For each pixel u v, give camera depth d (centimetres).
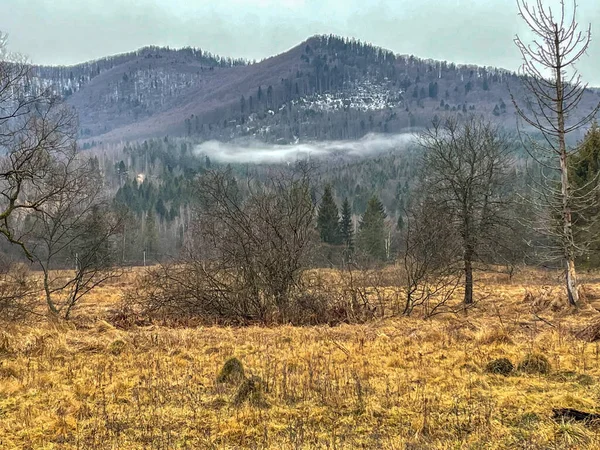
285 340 1192
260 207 1756
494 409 659
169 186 12262
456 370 848
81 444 574
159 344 1137
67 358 990
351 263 2106
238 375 817
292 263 1712
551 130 1623
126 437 594
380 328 1392
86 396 753
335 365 911
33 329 1351
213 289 1702
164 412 674
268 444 564
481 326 1329
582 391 721
